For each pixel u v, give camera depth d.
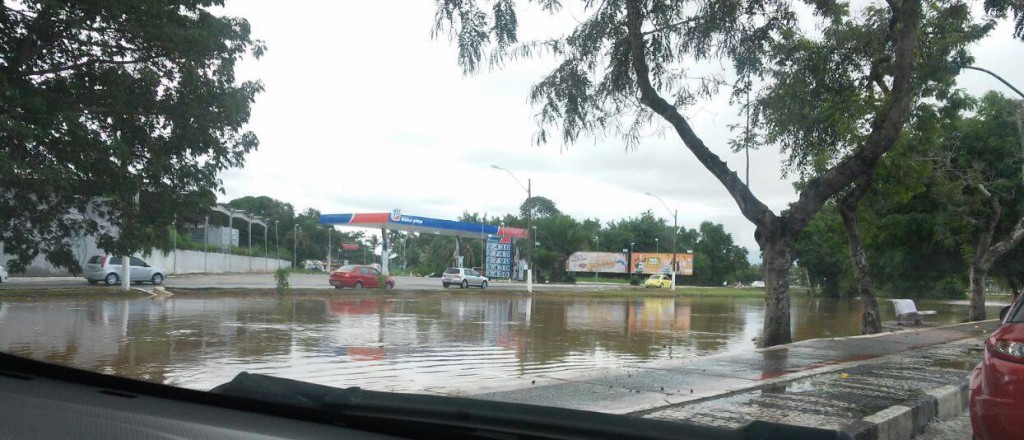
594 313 27.59
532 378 8.38
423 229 58.09
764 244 13.18
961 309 42.50
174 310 20.92
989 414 5.32
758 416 6.38
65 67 14.35
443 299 34.56
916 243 27.38
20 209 14.98
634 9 12.45
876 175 16.81
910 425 6.79
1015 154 22.94
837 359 10.59
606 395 7.15
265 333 15.34
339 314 21.86
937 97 16.45
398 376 10.13
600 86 13.37
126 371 9.71
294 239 101.19
